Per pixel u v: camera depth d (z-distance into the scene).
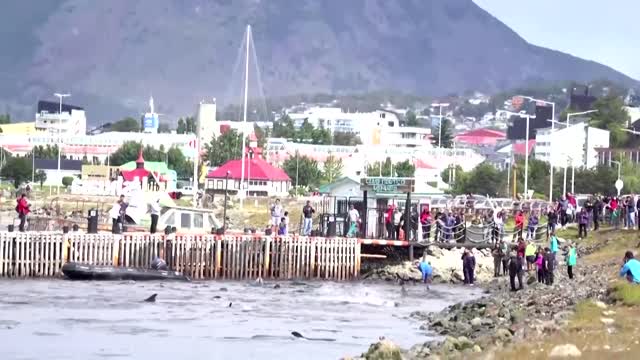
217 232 116.56
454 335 71.25
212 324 80.25
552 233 121.50
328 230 122.31
